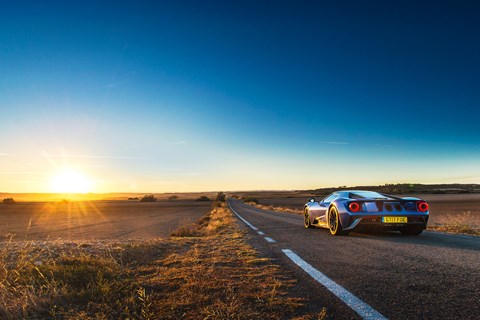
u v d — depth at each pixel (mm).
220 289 3283
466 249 5684
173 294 3146
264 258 5078
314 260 4902
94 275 3812
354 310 2650
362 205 7863
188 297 3025
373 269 4184
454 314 2514
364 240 7227
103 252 5551
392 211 7738
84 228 26328
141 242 7008
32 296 2869
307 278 3756
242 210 35750
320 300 2920
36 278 3654
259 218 18859
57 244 6391
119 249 5738
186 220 33250
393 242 6793
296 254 5500
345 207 8016
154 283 3580
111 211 64312
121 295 3164
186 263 4793
